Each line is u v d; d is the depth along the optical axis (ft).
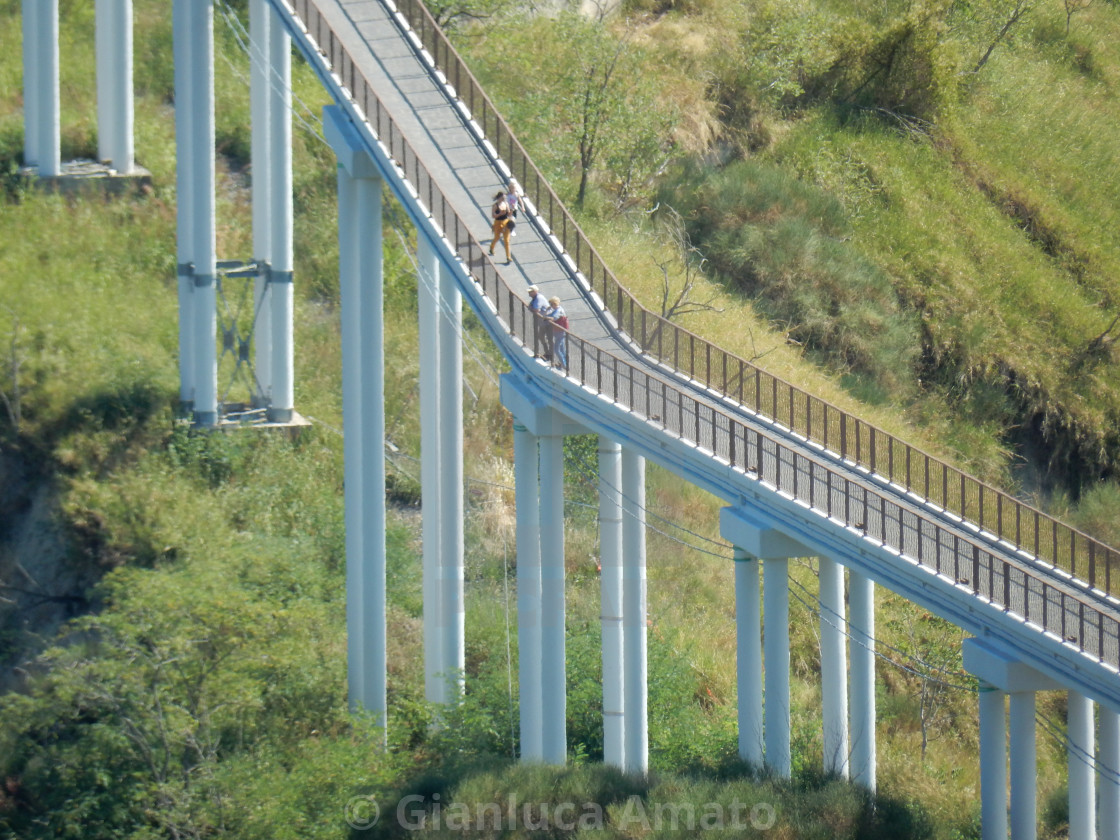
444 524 393.91
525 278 356.79
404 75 401.70
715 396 335.67
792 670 453.99
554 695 349.82
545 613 346.95
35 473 440.86
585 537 469.98
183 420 455.63
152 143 555.69
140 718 344.90
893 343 582.35
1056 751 451.94
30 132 524.52
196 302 451.53
